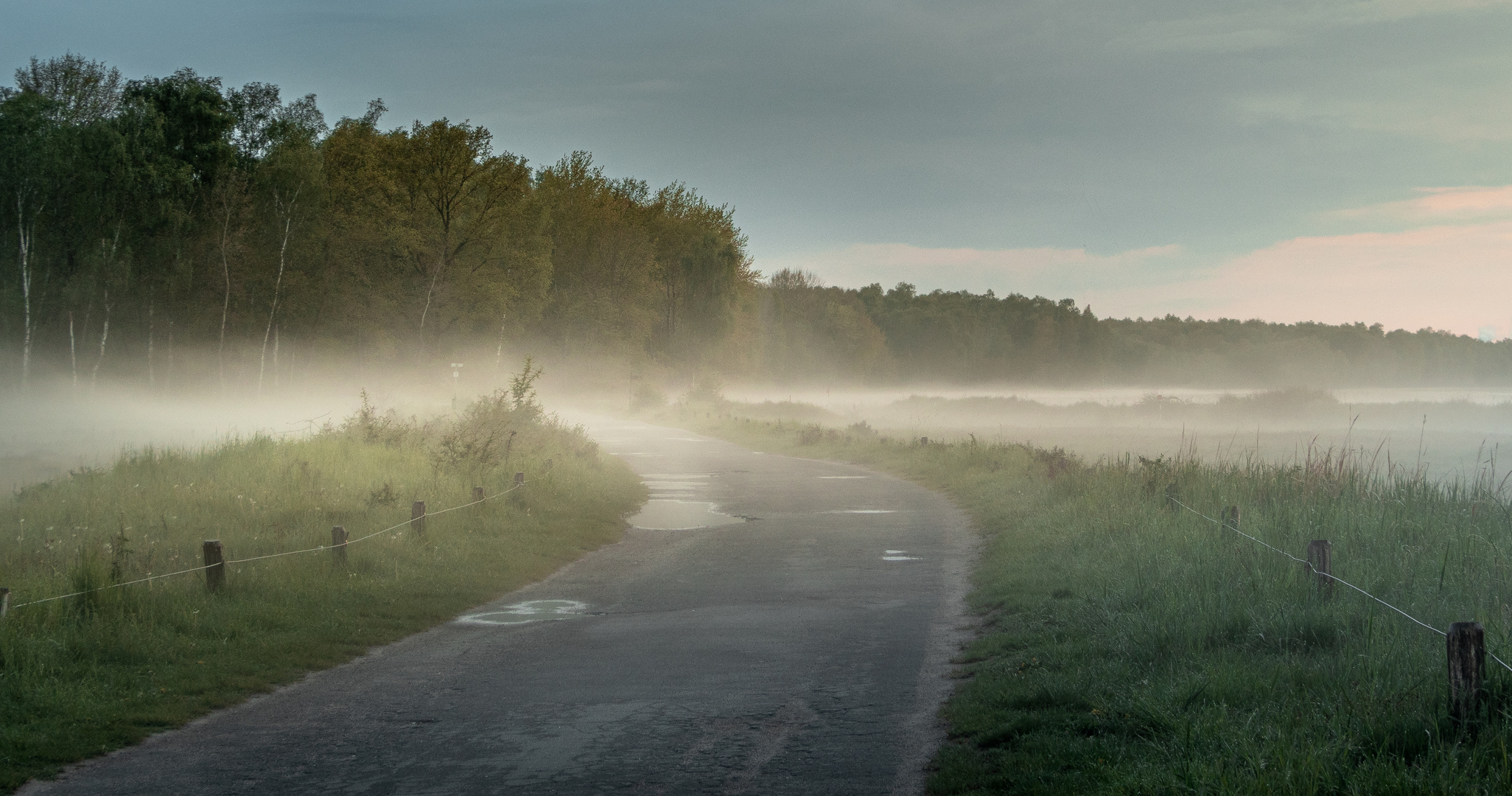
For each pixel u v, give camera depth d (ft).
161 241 172.04
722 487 91.56
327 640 34.35
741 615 38.65
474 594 43.86
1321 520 37.99
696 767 20.88
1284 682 22.12
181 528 49.39
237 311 187.11
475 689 28.30
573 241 282.15
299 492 57.98
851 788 19.33
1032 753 19.84
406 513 56.29
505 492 64.23
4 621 29.78
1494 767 15.94
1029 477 74.59
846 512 72.95
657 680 28.68
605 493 79.77
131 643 30.83
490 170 203.41
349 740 23.61
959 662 29.78
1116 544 41.63
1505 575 29.30
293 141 190.49
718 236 315.99
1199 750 17.98
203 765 21.94
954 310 634.02
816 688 27.17
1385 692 20.08
